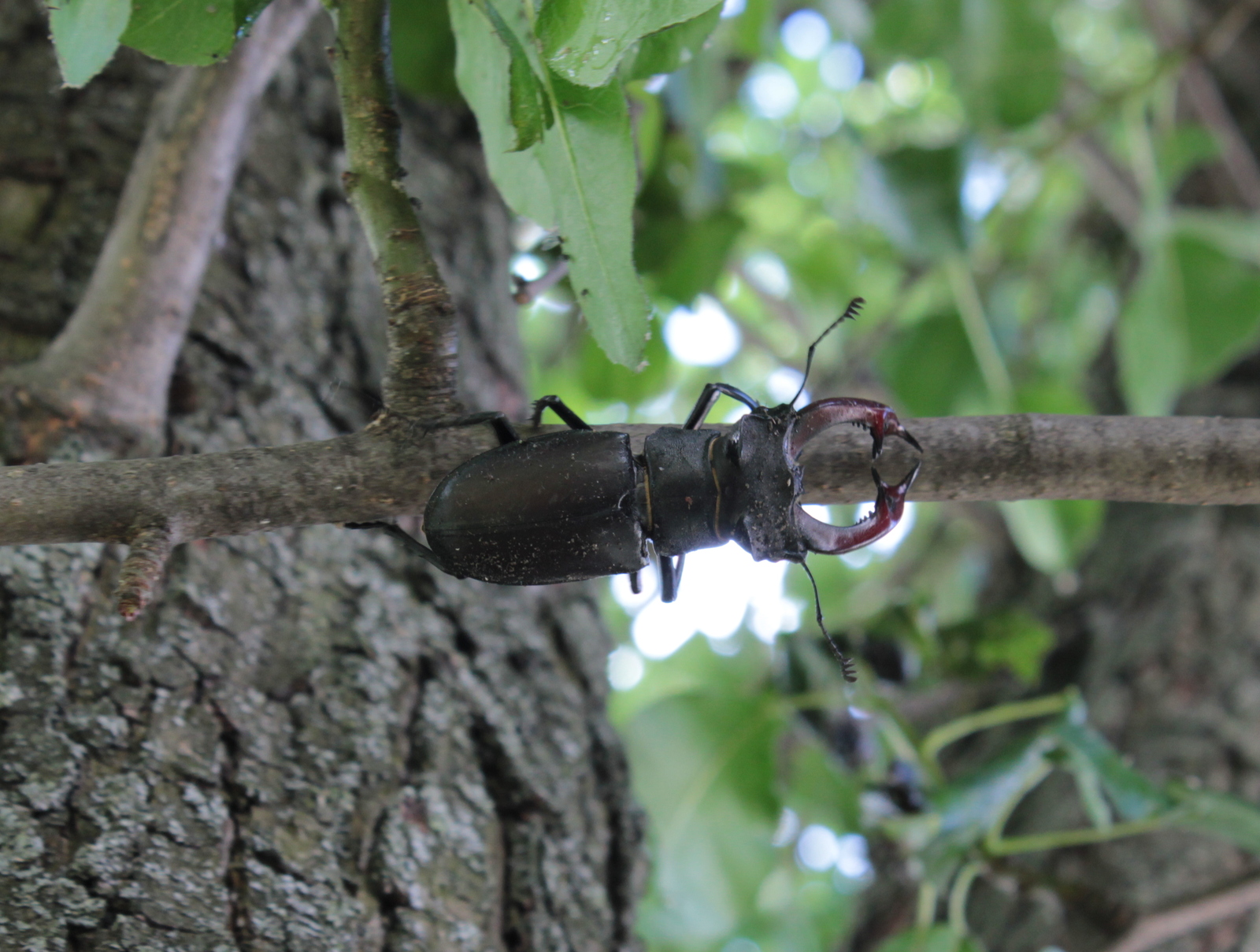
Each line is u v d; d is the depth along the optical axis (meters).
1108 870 0.40
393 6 0.34
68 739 0.29
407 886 0.30
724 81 0.50
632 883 0.33
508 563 0.30
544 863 0.32
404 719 0.31
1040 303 0.70
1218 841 0.41
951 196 0.46
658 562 0.33
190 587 0.31
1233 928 0.39
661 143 0.42
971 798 0.36
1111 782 0.35
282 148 0.36
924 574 0.67
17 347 0.32
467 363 0.36
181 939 0.28
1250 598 0.46
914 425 0.28
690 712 0.38
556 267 0.32
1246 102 0.62
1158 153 0.55
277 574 0.32
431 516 0.30
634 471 0.30
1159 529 0.52
